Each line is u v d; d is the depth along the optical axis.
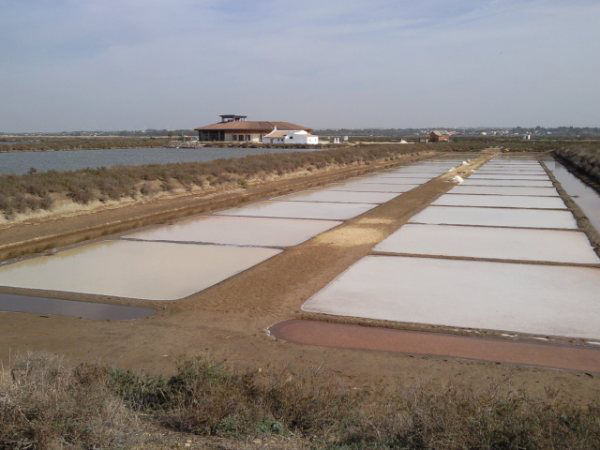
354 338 6.82
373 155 48.00
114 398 4.27
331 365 5.95
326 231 14.14
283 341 6.72
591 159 33.75
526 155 56.34
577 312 7.70
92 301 8.46
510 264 10.46
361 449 3.65
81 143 78.44
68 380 4.41
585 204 19.77
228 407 4.10
